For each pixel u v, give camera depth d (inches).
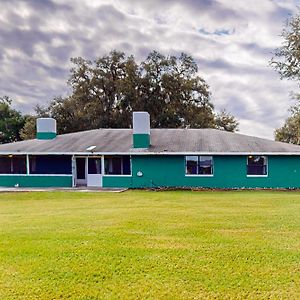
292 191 810.8
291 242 299.9
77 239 308.7
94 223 383.2
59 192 794.8
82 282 220.1
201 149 885.2
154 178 906.7
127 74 1680.6
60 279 224.4
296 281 219.6
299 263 248.1
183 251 274.4
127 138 1016.9
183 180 899.4
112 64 1697.8
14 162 968.9
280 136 1921.8
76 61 1679.4
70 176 948.6
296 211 471.5
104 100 1676.9
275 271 234.4
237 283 217.3
